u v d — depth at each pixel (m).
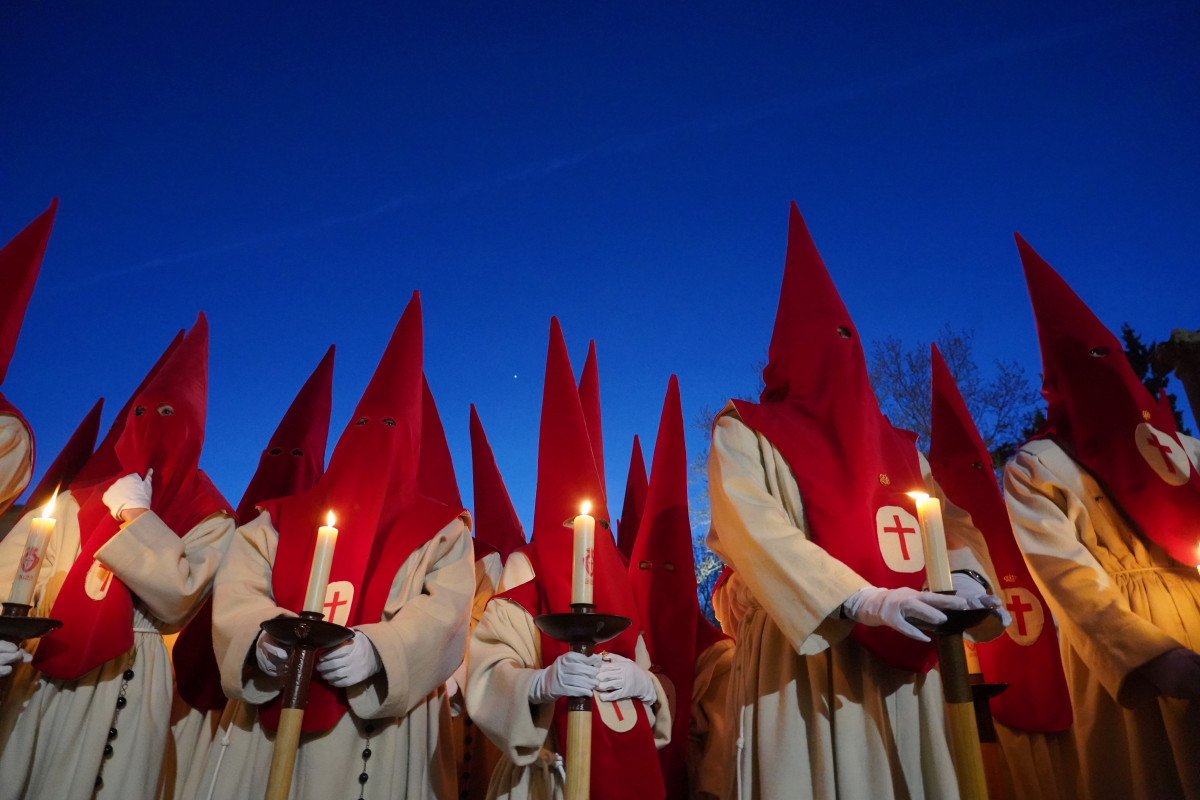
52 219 5.27
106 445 4.97
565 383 4.44
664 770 4.28
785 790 3.23
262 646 3.61
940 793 3.18
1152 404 4.32
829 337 4.00
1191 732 3.66
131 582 4.04
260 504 4.33
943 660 2.79
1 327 4.87
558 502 4.14
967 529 3.88
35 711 3.96
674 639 4.49
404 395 4.40
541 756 3.67
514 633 3.88
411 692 3.71
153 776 4.07
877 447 3.79
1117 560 4.16
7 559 4.30
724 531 3.61
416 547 4.17
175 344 5.82
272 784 2.81
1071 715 4.09
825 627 3.27
